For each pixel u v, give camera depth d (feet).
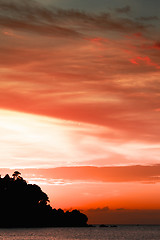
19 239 637.71
